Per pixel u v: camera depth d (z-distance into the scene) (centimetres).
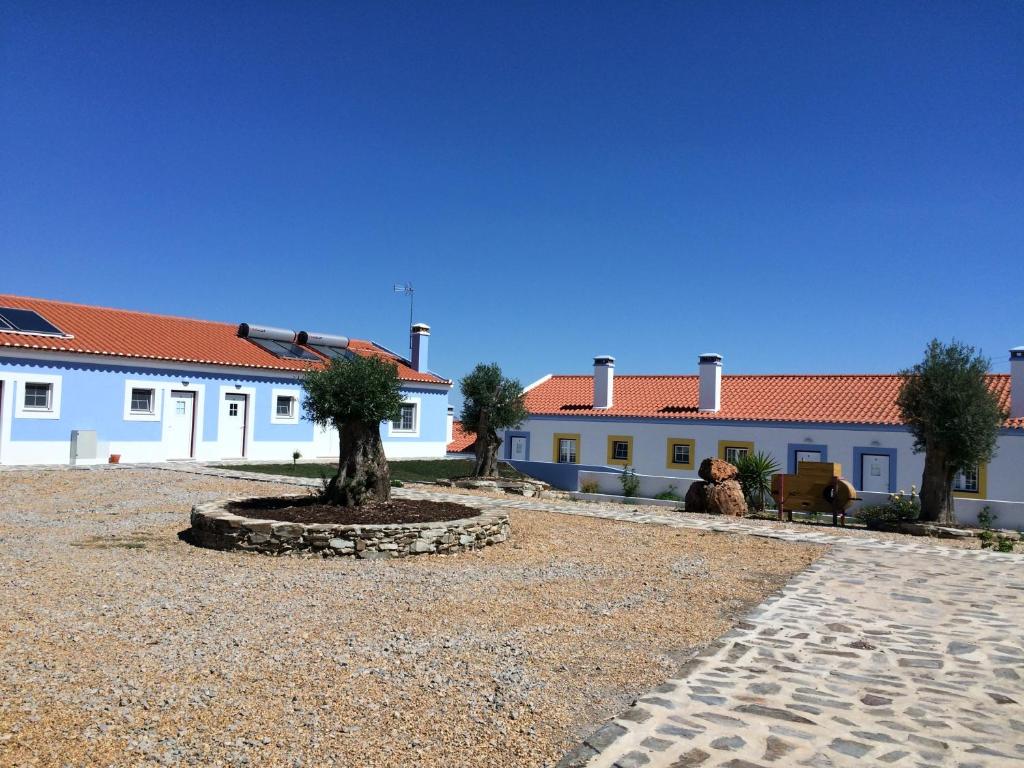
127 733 409
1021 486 2177
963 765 400
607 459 2966
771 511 1839
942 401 1498
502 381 2080
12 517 1230
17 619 614
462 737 423
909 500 1733
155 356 2336
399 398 1173
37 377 2097
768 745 419
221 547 984
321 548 949
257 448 2625
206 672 504
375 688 487
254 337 2894
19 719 420
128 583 760
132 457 2303
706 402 2820
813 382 2862
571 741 425
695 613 718
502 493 1847
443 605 712
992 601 793
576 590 802
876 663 571
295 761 387
